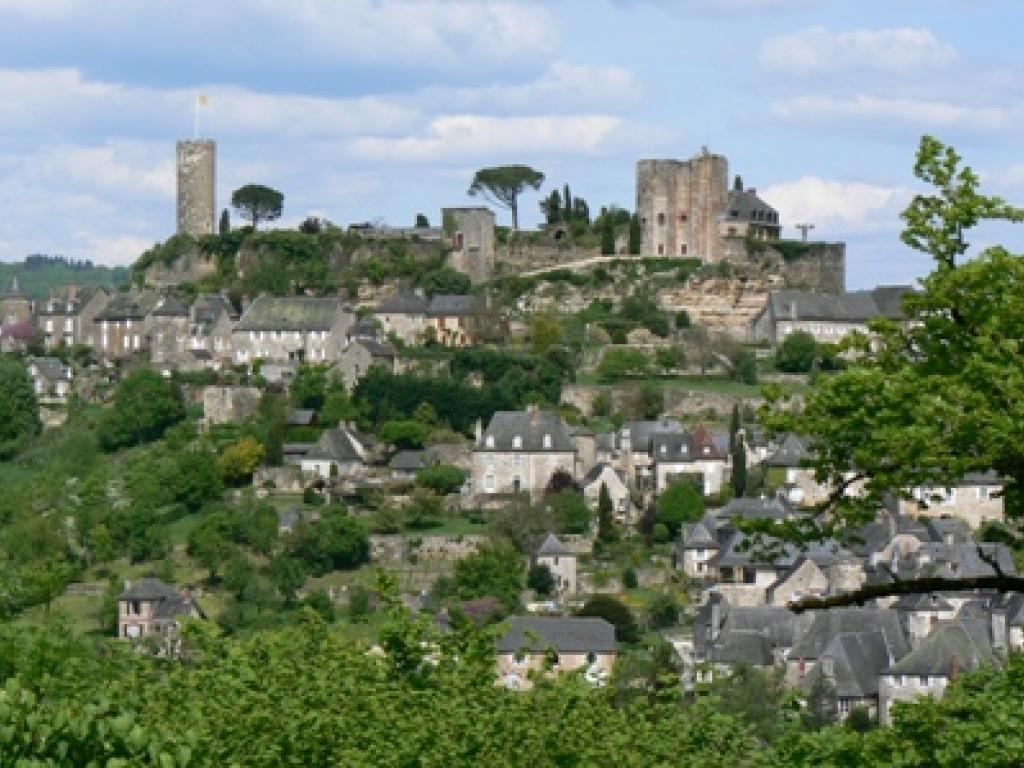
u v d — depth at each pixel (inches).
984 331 4072.3
